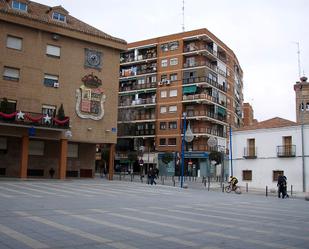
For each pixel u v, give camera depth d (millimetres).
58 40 38438
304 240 9773
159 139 68688
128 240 8891
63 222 11031
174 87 68500
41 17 38062
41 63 37188
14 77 35656
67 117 36656
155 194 24562
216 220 13016
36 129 35219
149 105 70438
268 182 38969
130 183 37031
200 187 38500
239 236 10047
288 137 38188
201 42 68188
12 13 35125
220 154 60875
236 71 83750
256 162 40156
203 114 65375
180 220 12586
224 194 29156
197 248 8328
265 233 10688
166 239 9203
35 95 36625
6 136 35844
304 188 36281
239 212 15945
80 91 39594
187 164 66000
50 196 19156
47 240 8461
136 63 74438
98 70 41219
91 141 40062
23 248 7609
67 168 40406
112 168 41781
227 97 75812
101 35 41125
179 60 68750
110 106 41906
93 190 25109
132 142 72188
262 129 39875
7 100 34062
